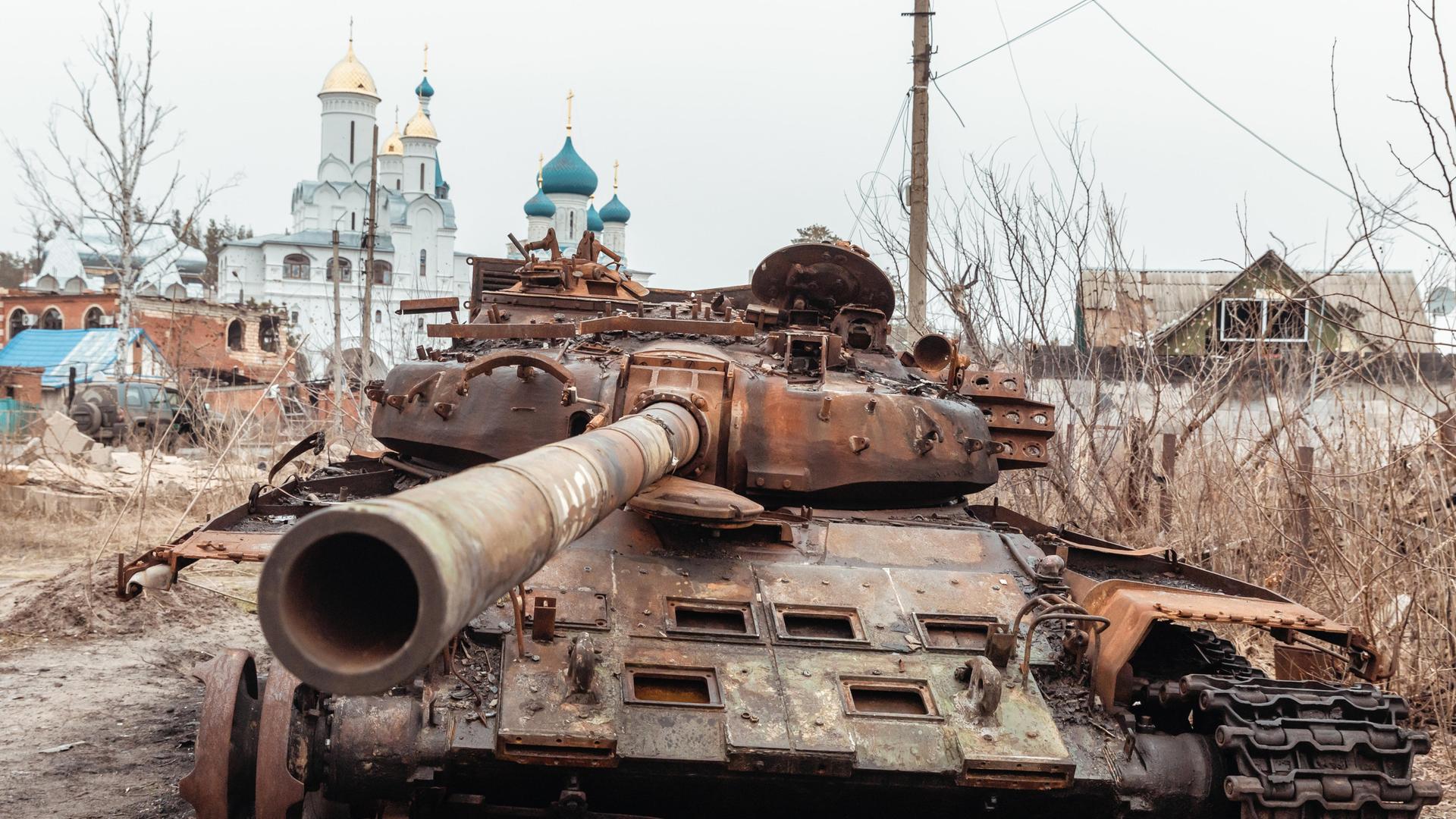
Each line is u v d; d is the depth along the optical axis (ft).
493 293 33.58
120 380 105.50
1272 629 21.33
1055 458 51.06
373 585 10.78
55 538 56.59
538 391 26.07
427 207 240.53
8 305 181.78
